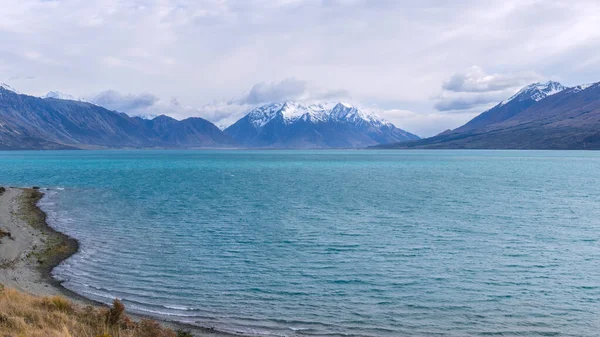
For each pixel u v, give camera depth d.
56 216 58.00
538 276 32.19
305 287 29.58
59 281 30.45
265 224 51.72
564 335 23.03
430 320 24.58
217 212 61.12
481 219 55.41
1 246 39.50
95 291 28.52
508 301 27.42
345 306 26.36
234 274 32.28
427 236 45.16
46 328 18.03
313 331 23.02
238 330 22.95
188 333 22.20
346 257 37.00
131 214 59.38
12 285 28.84
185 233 46.50
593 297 28.12
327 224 51.75
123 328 20.16
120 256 37.09
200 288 29.25
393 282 30.72
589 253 38.50
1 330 17.36
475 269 33.75
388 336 22.59
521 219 55.50
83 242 42.31
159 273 32.47
